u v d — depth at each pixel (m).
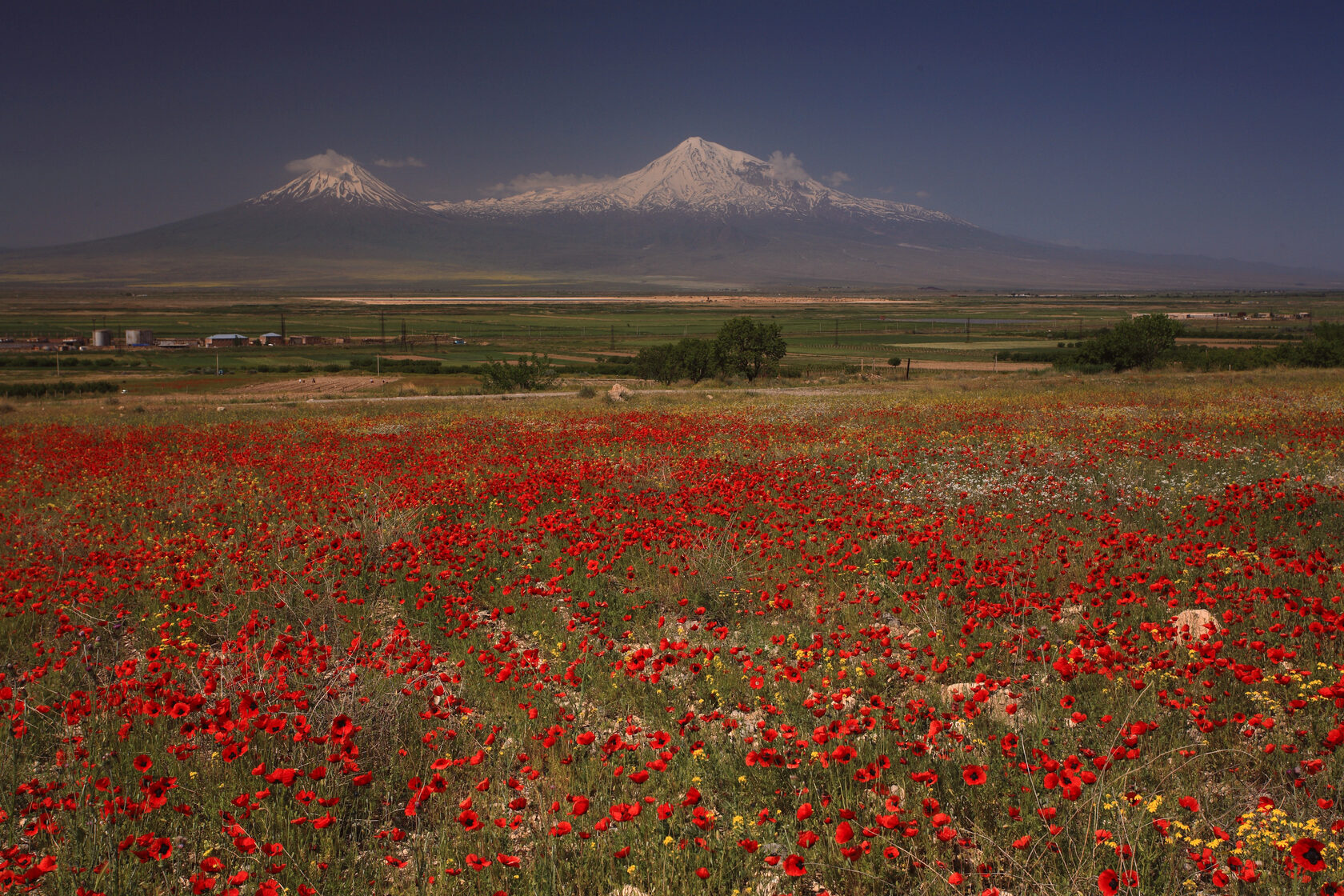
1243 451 14.66
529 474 14.16
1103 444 15.88
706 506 11.26
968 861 4.12
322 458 16.70
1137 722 5.11
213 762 5.01
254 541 10.02
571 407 34.06
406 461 17.05
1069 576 8.01
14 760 5.00
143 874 4.08
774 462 15.39
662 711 5.70
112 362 111.94
